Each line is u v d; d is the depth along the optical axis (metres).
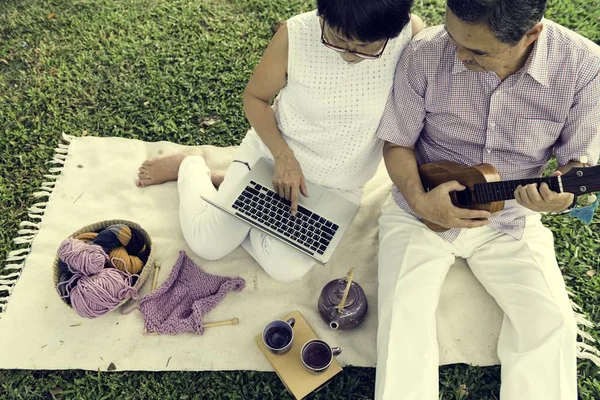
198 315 2.38
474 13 1.61
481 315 2.44
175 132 3.01
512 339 2.21
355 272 2.58
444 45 2.00
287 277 2.44
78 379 2.30
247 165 2.47
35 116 3.05
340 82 2.03
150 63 3.24
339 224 2.31
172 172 2.79
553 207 1.88
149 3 3.51
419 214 2.19
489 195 2.00
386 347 2.11
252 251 2.54
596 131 1.99
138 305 2.42
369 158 2.33
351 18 1.67
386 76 2.06
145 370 2.32
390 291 2.23
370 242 2.67
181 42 3.34
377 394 2.07
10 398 2.27
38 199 2.79
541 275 2.21
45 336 2.37
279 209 2.33
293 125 2.23
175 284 2.49
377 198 2.81
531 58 1.89
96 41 3.33
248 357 2.35
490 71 1.91
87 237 2.39
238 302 2.48
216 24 3.43
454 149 2.23
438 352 2.24
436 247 2.32
